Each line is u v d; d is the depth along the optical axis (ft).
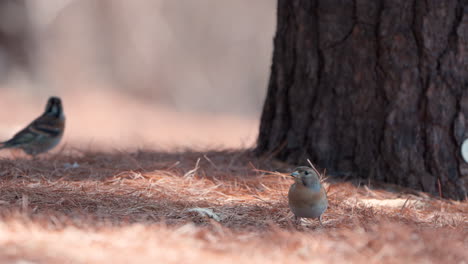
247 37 209.97
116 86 163.84
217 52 202.49
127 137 85.46
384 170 39.50
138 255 21.18
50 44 150.20
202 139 81.51
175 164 39.40
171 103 172.45
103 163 42.57
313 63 41.93
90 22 163.12
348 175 40.42
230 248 23.11
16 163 40.40
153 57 176.65
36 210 28.19
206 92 188.75
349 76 40.55
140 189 34.53
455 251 24.09
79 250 21.20
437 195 38.06
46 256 20.03
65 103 129.90
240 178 39.01
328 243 24.31
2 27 136.98
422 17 37.78
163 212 29.94
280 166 42.32
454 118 37.83
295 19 42.78
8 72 136.36
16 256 19.71
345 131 40.86
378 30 39.17
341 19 40.55
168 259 20.95
